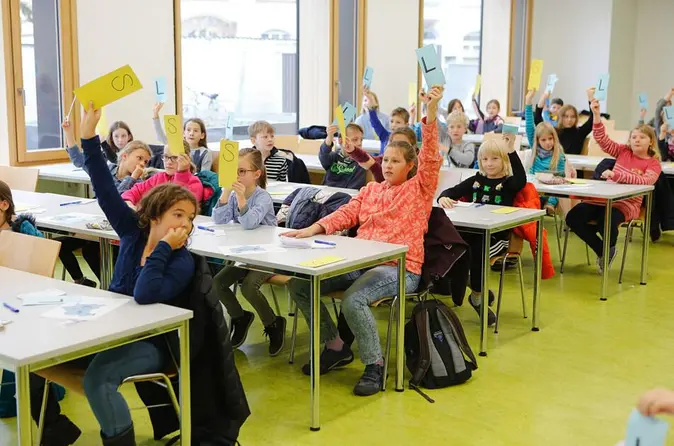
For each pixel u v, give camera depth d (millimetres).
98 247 4559
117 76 2609
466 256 3684
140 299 2430
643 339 4207
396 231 3578
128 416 2377
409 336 3580
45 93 6328
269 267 3004
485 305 3893
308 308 3641
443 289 3793
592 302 4922
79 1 6414
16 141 6121
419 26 9953
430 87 3535
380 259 3184
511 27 11594
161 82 6008
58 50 6352
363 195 3785
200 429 2637
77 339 2096
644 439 1296
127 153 4770
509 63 11680
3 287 2635
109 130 5953
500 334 4266
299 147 7105
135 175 4613
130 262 2609
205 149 5441
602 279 4969
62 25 6301
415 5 9836
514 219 3994
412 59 9914
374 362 3438
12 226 3180
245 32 8086
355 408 3271
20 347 2033
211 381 2578
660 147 7020
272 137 5602
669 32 12195
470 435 3021
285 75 8641
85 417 3148
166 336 2492
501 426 3105
